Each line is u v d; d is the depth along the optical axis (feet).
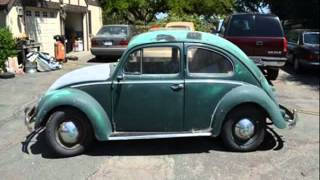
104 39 64.44
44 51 65.31
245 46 43.09
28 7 59.82
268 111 21.57
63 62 63.00
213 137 23.59
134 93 21.50
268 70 46.03
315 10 82.43
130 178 19.22
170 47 21.49
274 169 20.22
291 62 55.31
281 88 41.98
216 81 21.59
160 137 21.66
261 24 43.34
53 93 21.45
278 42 42.86
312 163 20.94
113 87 21.43
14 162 21.17
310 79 47.67
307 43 51.96
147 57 21.49
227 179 19.08
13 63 52.21
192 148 22.85
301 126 27.32
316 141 24.16
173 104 21.66
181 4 121.29
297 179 19.15
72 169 20.24
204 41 21.80
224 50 21.72
